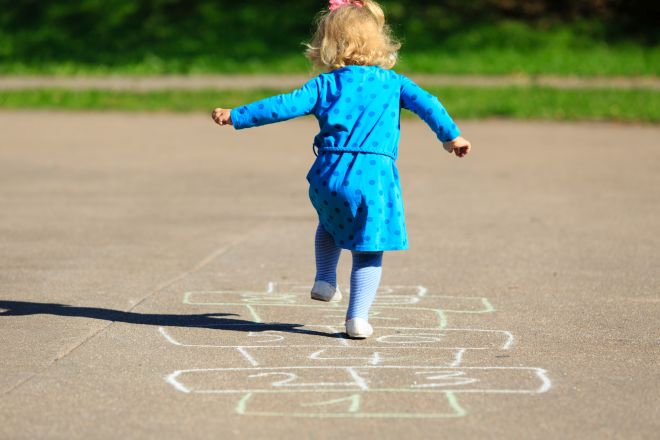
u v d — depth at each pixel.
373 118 7.88
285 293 9.72
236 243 12.14
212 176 17.78
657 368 7.28
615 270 10.77
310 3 45.06
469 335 8.18
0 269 10.67
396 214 7.86
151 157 20.22
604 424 6.13
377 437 5.88
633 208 14.64
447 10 44.38
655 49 40.19
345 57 8.12
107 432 5.96
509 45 40.94
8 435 5.91
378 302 9.36
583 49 40.53
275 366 7.26
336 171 7.80
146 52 40.22
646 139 22.77
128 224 13.34
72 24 43.19
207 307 9.12
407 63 37.12
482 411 6.32
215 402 6.47
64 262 11.04
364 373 7.10
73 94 30.80
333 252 8.30
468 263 11.09
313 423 6.10
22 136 23.48
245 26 42.94
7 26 43.03
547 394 6.66
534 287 9.98
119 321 8.57
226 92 30.86
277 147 21.89
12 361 7.36
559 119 26.06
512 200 15.30
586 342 7.98
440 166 18.88
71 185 16.75
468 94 29.70
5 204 14.91
